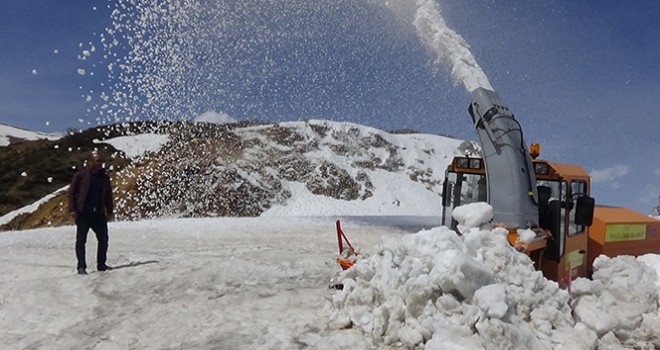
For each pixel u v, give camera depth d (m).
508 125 5.23
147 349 4.53
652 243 7.57
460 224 5.20
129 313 5.61
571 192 5.73
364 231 15.20
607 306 4.80
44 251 10.19
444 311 4.26
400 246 4.97
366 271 5.01
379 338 4.46
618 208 7.74
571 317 4.47
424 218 21.52
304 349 4.31
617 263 5.61
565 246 5.55
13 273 7.93
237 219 17.92
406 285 4.51
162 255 9.52
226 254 9.52
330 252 10.06
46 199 25.80
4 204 28.27
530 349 3.88
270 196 31.55
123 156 31.78
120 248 10.69
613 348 4.32
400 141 44.78
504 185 5.10
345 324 4.81
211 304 5.82
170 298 6.12
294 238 12.87
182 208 27.22
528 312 4.33
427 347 4.02
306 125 41.78
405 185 38.16
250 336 4.71
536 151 5.76
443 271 4.31
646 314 4.97
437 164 43.59
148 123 36.00
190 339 4.72
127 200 25.95
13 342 4.79
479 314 4.03
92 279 7.02
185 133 34.97
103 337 4.89
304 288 6.45
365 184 36.59
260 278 7.02
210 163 31.55
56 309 5.77
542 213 5.50
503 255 4.56
